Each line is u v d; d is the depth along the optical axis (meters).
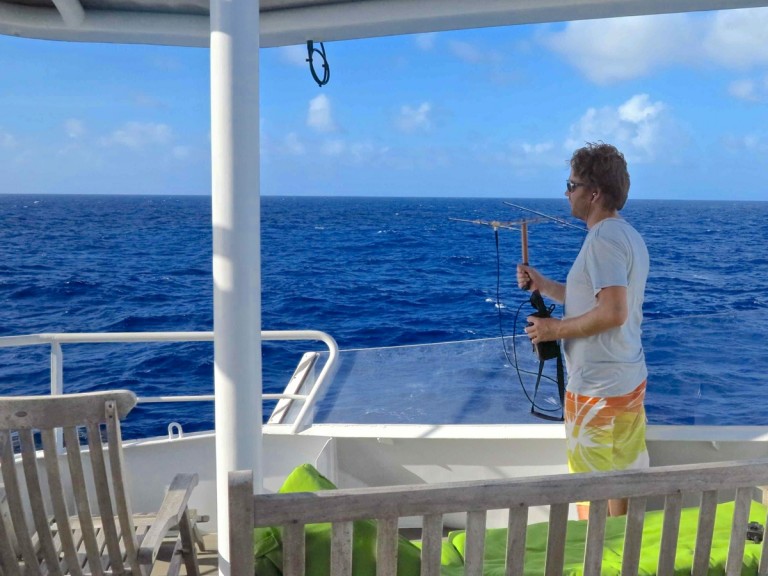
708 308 22.19
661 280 28.31
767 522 1.93
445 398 3.48
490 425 3.43
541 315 2.94
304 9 3.21
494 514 3.44
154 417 10.45
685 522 2.66
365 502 1.62
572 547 2.59
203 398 3.20
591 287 2.75
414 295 26.28
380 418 3.48
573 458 2.84
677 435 3.31
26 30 3.33
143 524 2.68
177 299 26.11
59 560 2.37
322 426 3.49
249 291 2.27
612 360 2.72
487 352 3.44
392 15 3.11
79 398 2.02
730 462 1.80
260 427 2.36
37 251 42.75
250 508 1.58
